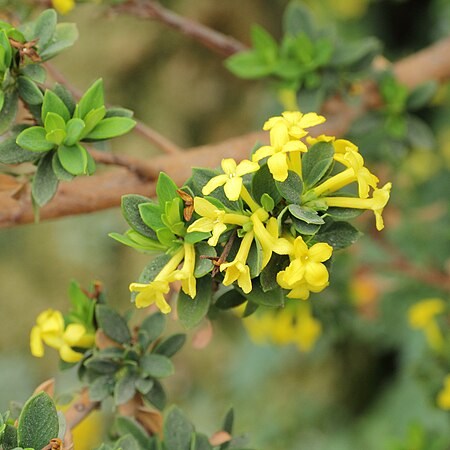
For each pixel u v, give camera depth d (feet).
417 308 1.77
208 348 3.43
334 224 1.28
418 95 1.75
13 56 1.31
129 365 1.39
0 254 3.58
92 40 3.39
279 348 3.04
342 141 1.28
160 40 3.41
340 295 1.82
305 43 1.65
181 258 1.27
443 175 2.61
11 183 1.39
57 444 1.22
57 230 3.53
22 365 3.51
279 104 3.09
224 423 1.42
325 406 3.18
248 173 1.28
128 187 1.44
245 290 1.24
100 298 1.42
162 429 1.40
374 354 3.19
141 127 1.52
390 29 3.34
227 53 1.71
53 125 1.31
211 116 3.51
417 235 2.10
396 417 2.80
